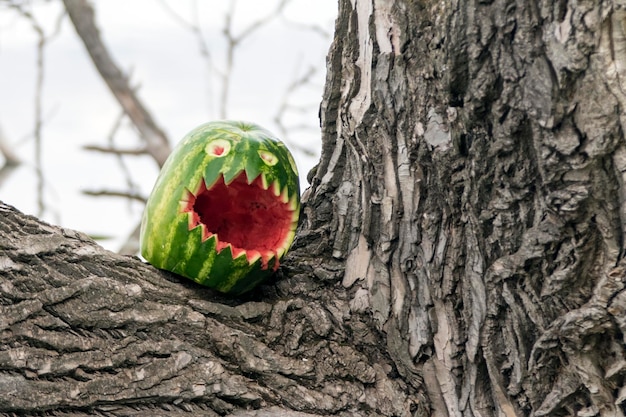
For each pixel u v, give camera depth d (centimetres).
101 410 312
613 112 303
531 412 325
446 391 330
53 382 310
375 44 324
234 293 327
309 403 322
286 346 326
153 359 315
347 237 337
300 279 335
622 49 301
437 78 316
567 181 308
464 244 323
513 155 311
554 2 302
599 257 313
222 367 319
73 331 314
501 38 305
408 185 325
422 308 329
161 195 323
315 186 345
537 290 318
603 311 312
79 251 319
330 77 337
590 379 317
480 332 324
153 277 323
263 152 322
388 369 332
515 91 306
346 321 333
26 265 314
